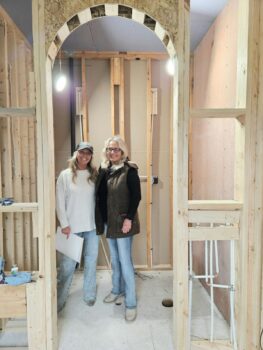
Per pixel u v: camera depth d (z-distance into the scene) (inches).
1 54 89.5
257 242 72.9
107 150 95.0
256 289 73.4
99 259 131.5
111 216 91.7
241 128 74.3
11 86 97.3
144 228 132.1
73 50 123.4
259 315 73.7
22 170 106.2
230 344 77.9
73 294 110.7
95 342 81.7
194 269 125.3
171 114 128.7
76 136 129.0
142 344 80.8
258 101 71.2
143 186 131.1
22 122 106.3
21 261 103.5
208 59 108.0
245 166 72.7
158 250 133.7
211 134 104.0
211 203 74.4
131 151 130.8
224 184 91.4
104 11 74.4
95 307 100.9
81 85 127.2
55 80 126.5
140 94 129.3
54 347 76.6
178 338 75.4
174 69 75.9
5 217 95.3
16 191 99.8
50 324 74.6
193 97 127.8
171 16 71.9
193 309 97.7
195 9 93.2
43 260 73.4
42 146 72.1
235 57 82.7
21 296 72.9
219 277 93.9
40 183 72.6
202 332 84.2
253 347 74.0
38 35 70.9
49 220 73.2
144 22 77.0
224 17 91.2
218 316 93.0
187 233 74.6
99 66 128.0
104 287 116.3
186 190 73.8
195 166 124.9
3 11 89.0
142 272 131.0
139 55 125.5
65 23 72.0
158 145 131.1
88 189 96.5
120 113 127.0
